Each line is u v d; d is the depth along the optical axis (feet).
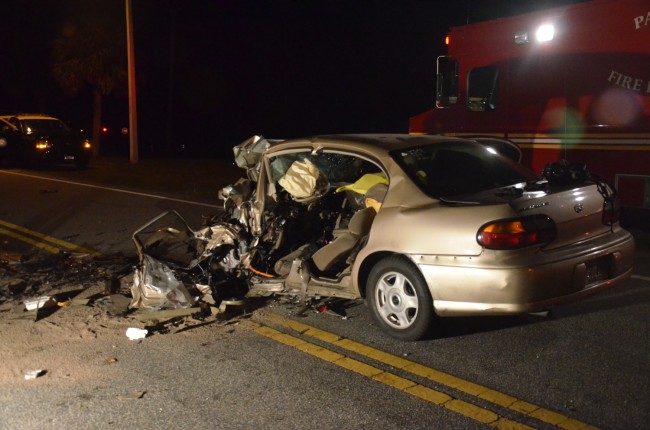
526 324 18.74
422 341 17.67
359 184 20.83
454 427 13.19
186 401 14.61
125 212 40.83
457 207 16.44
